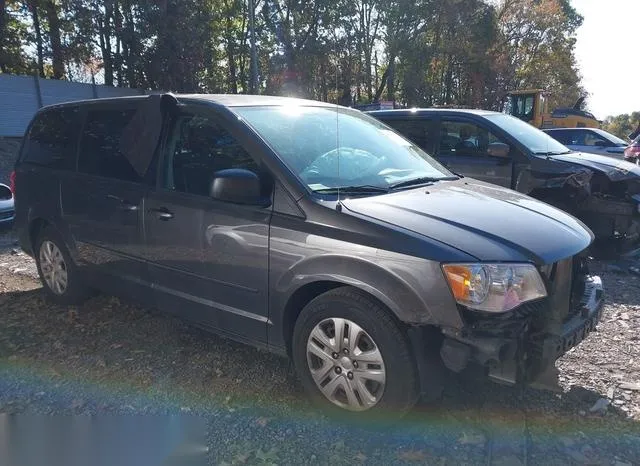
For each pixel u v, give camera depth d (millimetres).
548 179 6543
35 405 3283
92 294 4938
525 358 2738
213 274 3498
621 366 3789
